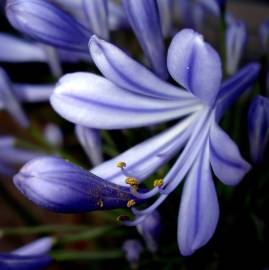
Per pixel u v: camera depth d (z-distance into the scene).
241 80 0.22
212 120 0.21
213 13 0.32
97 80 0.21
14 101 0.28
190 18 0.31
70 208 0.19
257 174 0.25
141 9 0.22
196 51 0.18
